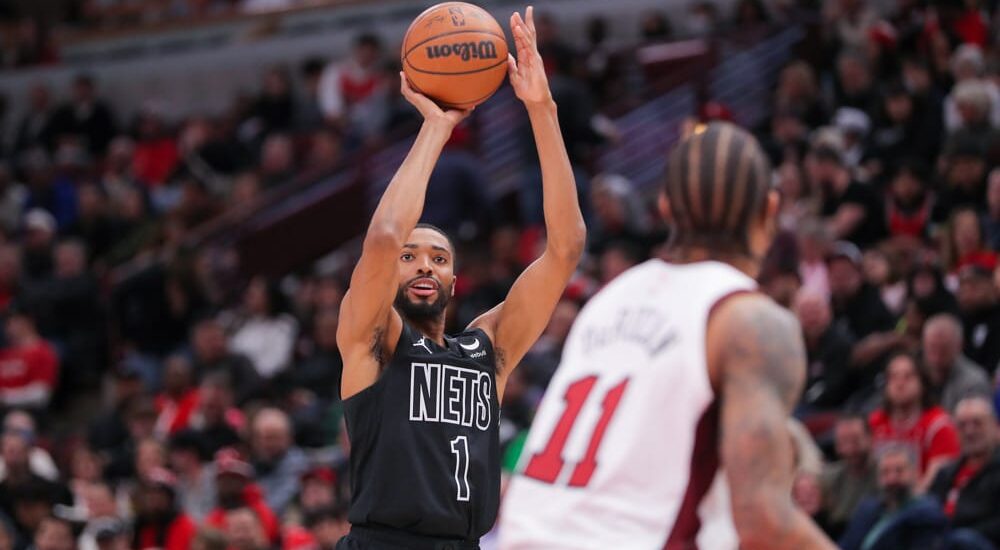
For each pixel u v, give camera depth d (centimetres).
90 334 2544
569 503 594
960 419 1385
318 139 2859
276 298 2291
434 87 814
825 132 2062
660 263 632
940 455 1465
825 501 1453
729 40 2752
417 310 828
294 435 1989
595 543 582
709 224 619
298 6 3538
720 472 586
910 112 2208
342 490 1739
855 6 2589
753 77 2695
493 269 2209
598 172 2502
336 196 2720
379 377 799
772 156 2255
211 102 3544
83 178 3073
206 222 2775
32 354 2364
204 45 3650
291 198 2723
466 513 798
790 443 571
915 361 1500
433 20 821
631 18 3155
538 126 820
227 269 2648
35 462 1981
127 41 3734
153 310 2477
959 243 1795
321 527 1588
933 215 2002
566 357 645
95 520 1781
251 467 1838
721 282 602
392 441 789
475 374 820
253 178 2819
